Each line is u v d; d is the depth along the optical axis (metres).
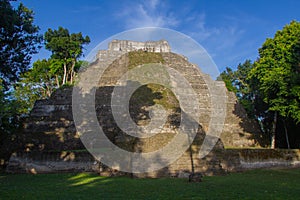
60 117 28.28
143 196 11.63
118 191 12.94
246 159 22.23
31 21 17.11
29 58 17.83
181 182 15.63
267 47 28.00
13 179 17.92
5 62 16.97
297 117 23.61
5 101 25.58
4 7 15.41
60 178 18.16
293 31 26.84
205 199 10.84
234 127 31.45
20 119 30.88
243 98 42.47
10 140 26.05
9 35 16.33
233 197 11.18
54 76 45.62
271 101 25.11
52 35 43.03
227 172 20.14
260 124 34.12
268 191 12.55
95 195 12.00
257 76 27.80
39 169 20.97
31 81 43.25
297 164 23.55
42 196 11.87
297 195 11.57
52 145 26.09
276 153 23.33
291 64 25.09
